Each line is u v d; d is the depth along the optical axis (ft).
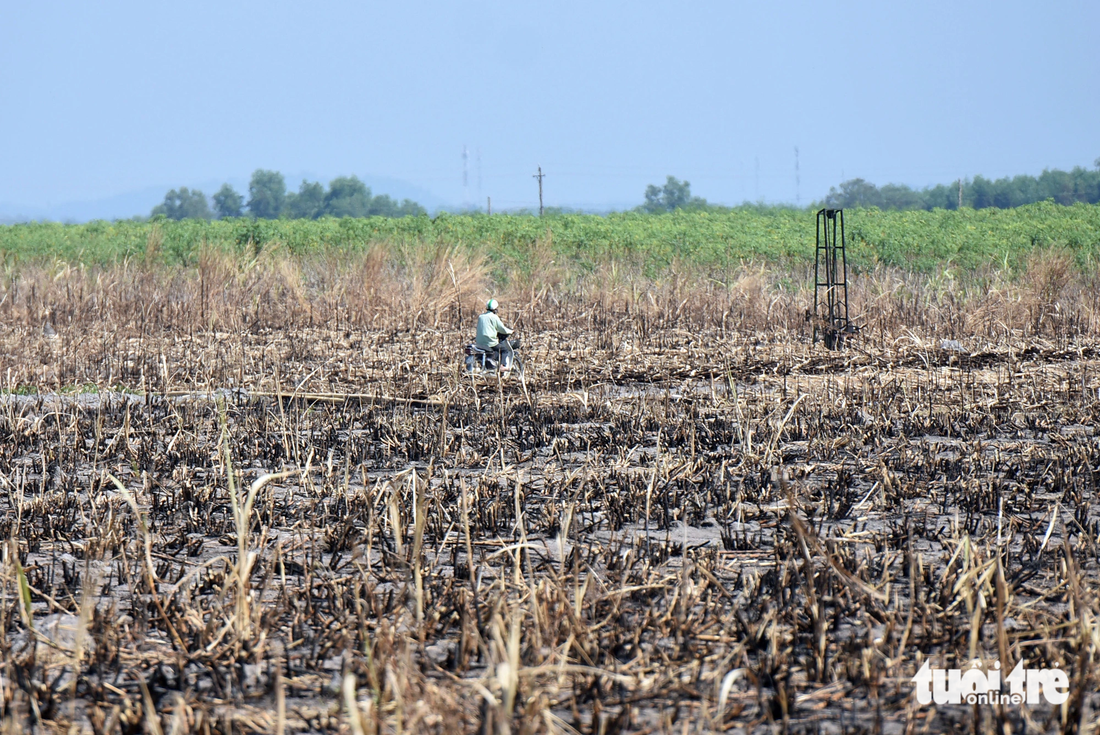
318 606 60.70
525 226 409.28
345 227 424.05
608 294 253.03
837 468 98.58
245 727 45.78
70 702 48.16
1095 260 319.88
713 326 224.12
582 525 79.51
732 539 74.18
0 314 236.84
